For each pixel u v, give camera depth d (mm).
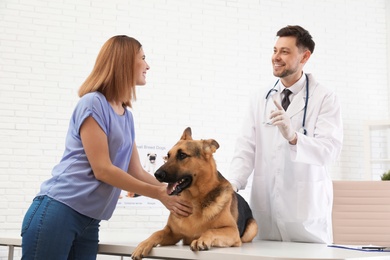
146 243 2291
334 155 2879
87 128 2268
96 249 2449
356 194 3338
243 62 6809
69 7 6094
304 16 7137
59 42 6039
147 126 6336
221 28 6738
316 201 2918
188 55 6570
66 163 2307
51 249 2193
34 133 5902
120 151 2391
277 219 2932
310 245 2506
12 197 5785
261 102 3076
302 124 2928
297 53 2883
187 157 2371
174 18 6535
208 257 2094
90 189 2271
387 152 7379
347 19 7340
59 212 2211
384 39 7488
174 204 2320
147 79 6379
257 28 6898
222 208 2357
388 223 3287
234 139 6699
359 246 2422
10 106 5836
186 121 6508
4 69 5832
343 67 7277
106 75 2365
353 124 7254
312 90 2980
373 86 7410
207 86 6629
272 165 2961
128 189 2275
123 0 6320
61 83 6023
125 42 2412
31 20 5949
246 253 2006
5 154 5793
